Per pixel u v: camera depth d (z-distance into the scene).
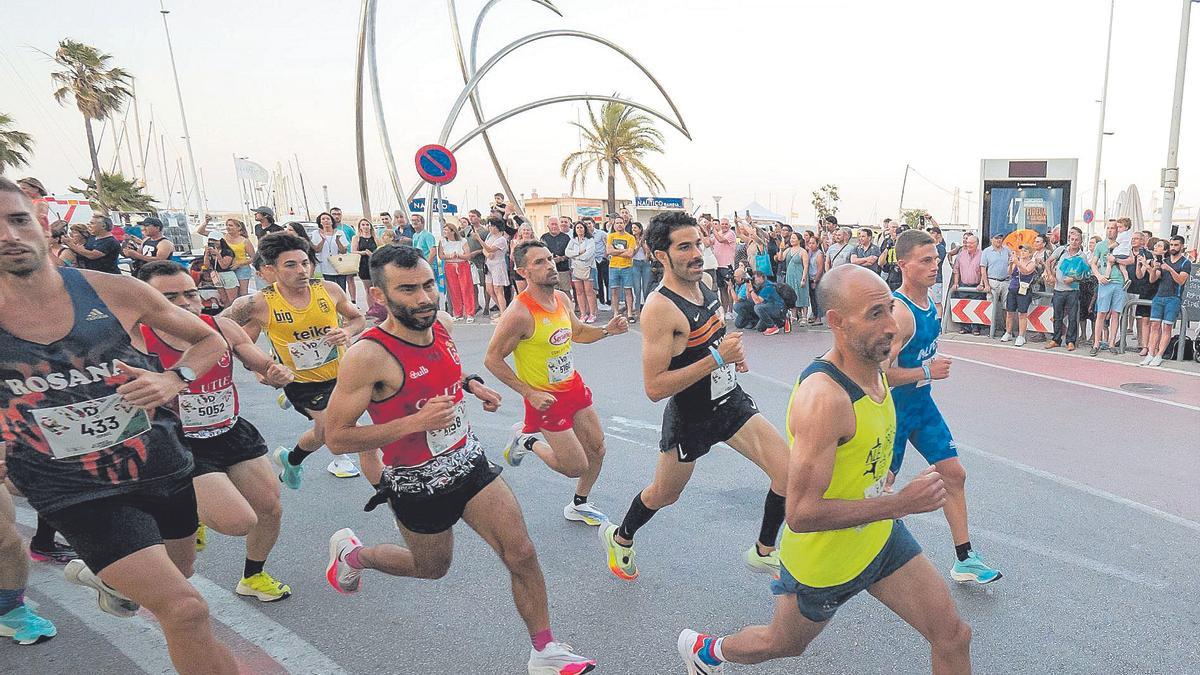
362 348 2.63
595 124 34.81
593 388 8.14
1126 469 5.35
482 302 15.35
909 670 2.97
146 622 3.40
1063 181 11.62
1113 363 9.38
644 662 3.05
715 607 3.50
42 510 2.29
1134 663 3.01
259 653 3.13
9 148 36.56
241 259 12.90
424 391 2.74
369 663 3.06
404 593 3.66
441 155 13.07
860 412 2.11
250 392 8.30
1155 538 4.20
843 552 2.22
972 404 7.33
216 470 3.33
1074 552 4.03
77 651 3.15
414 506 2.80
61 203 13.70
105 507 2.35
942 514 4.58
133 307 2.38
